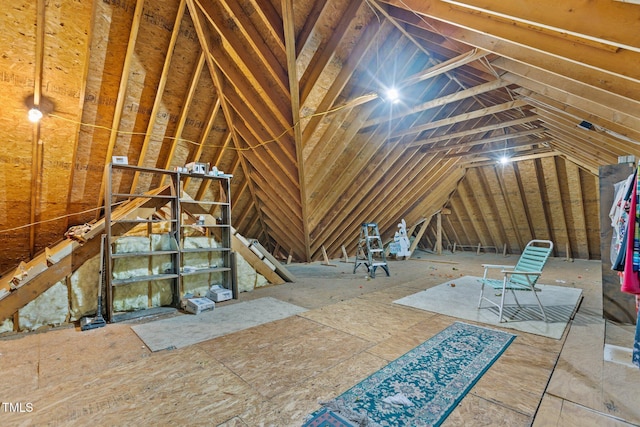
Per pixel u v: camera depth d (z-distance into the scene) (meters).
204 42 3.40
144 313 3.24
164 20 3.22
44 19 2.72
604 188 2.89
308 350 2.29
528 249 3.25
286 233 6.49
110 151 3.84
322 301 3.74
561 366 1.97
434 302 3.59
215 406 1.60
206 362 2.12
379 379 1.83
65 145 3.53
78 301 3.13
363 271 6.10
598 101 1.81
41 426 1.46
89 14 2.85
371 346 2.34
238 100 4.14
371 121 4.68
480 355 2.14
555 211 7.35
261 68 3.69
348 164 5.12
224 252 4.21
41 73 2.99
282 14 3.04
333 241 6.99
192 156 4.61
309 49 3.47
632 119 1.88
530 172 7.03
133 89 3.54
